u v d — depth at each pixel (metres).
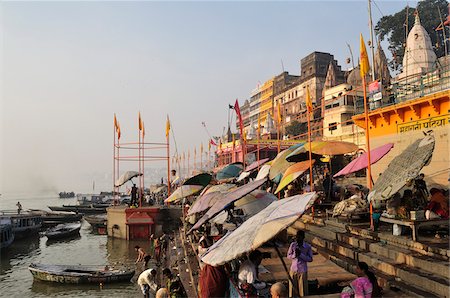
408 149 9.02
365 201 10.86
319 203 13.42
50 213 39.81
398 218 8.66
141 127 32.72
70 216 38.62
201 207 10.27
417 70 21.92
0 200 103.62
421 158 7.86
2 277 19.55
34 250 26.48
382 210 9.70
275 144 37.75
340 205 10.95
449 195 8.27
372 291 5.85
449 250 6.94
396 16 45.75
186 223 19.11
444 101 13.00
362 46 10.38
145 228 27.16
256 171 21.03
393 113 15.46
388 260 7.83
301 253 6.76
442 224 8.01
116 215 27.95
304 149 13.48
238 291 5.78
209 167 53.12
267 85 72.25
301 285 6.68
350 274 7.73
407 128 14.81
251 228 4.99
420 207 9.09
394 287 6.80
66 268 18.92
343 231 10.52
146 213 27.39
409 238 8.26
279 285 5.45
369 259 8.18
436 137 13.36
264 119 68.44
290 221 4.59
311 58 57.47
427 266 6.86
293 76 67.56
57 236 29.77
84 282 17.16
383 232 9.20
